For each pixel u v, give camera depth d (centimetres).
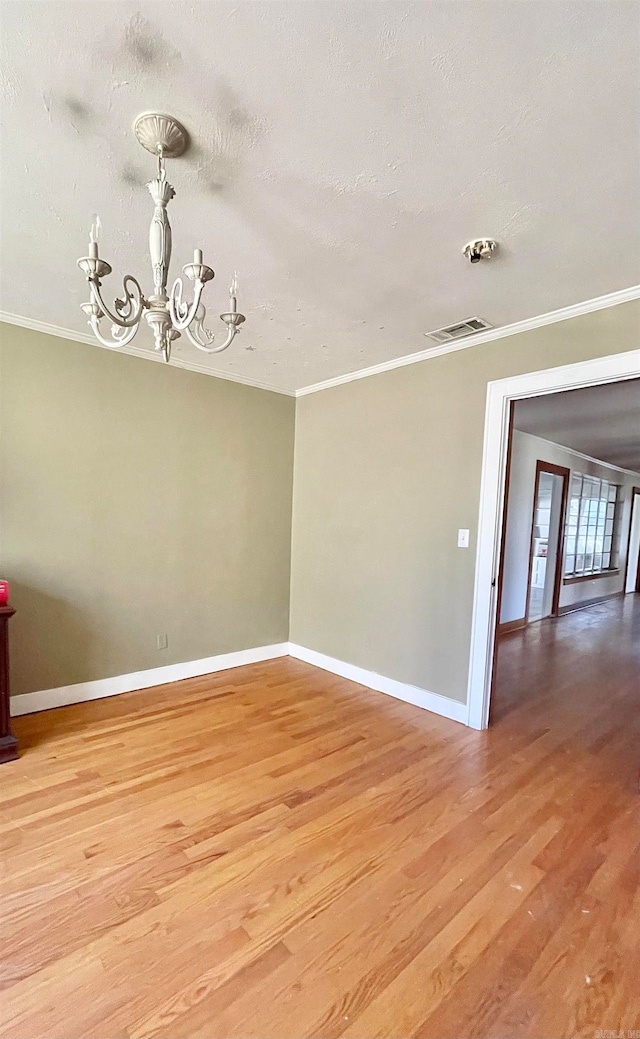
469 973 139
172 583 368
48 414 305
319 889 169
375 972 139
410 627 344
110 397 331
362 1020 126
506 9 108
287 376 395
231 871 176
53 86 130
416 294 246
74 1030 121
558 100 130
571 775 248
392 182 163
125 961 139
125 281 147
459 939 150
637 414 437
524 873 178
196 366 370
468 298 250
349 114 136
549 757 266
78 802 215
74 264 226
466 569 312
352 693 357
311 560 427
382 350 331
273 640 439
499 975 139
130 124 142
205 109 136
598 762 262
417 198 171
